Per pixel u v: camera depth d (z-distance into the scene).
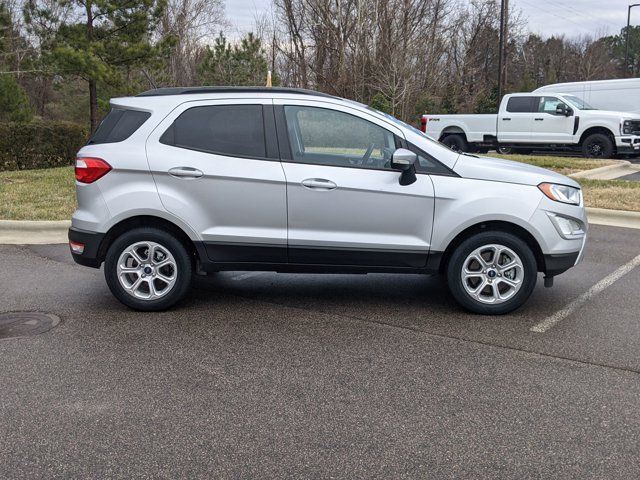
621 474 2.99
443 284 6.28
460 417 3.54
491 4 51.06
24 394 3.80
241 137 5.17
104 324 5.04
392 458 3.13
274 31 33.00
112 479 2.95
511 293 5.20
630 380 4.02
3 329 4.91
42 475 2.98
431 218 5.09
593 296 5.84
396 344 4.64
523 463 3.08
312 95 5.21
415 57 26.84
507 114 18.67
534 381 4.00
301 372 4.14
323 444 3.26
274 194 5.07
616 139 17.16
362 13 26.55
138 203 5.08
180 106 5.21
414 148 5.13
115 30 21.09
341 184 5.04
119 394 3.81
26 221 8.44
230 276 6.56
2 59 22.69
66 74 20.58
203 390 3.87
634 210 9.65
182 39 33.88
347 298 5.80
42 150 15.31
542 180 5.13
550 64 63.19
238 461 3.10
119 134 5.22
